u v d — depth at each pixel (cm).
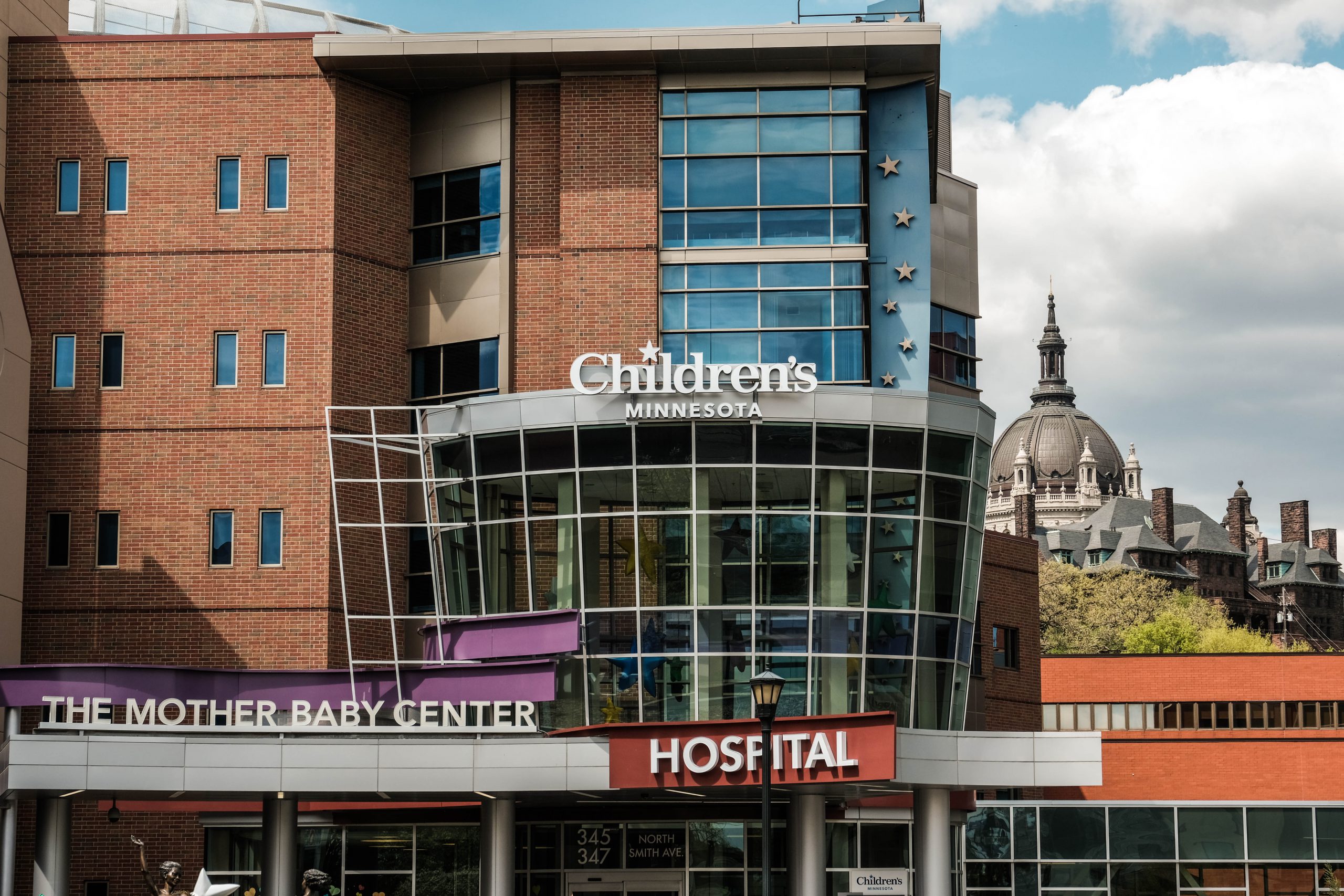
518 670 4209
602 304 4781
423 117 5138
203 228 4944
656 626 4216
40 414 4897
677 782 3981
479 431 4378
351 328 4931
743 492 4231
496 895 4312
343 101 4994
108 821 4791
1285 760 7875
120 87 5000
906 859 5272
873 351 4791
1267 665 7969
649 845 4862
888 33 4762
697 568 4209
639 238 4806
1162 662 8062
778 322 4759
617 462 4262
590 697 4219
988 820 5962
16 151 4984
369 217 5009
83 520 4847
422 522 4956
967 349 6069
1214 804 5925
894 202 4869
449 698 4244
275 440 4850
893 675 4234
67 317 4931
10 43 5000
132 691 4134
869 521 4250
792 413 4238
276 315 4900
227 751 4028
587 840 4872
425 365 5038
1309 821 5891
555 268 4950
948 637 4322
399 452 4975
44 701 4116
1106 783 7969
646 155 4850
